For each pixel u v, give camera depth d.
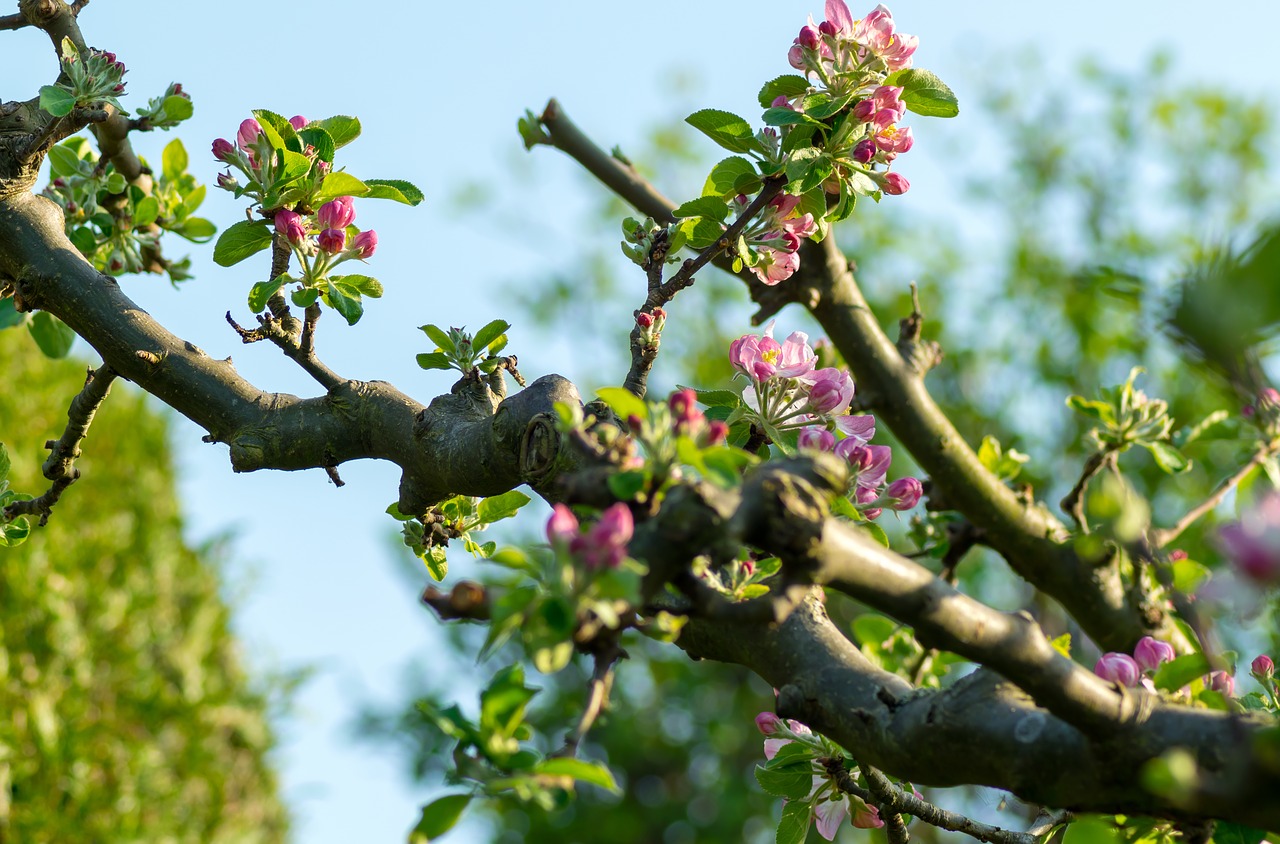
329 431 2.61
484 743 1.42
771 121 2.43
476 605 1.42
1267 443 3.16
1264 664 2.46
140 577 6.73
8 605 5.70
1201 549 2.78
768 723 2.52
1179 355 1.23
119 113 3.24
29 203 2.79
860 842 10.09
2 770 5.21
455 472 2.43
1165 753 1.53
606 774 1.38
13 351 6.84
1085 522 3.20
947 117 2.56
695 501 1.43
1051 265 11.24
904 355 3.51
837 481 1.48
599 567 1.35
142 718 6.34
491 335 2.58
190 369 2.66
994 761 1.66
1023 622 1.57
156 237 3.71
